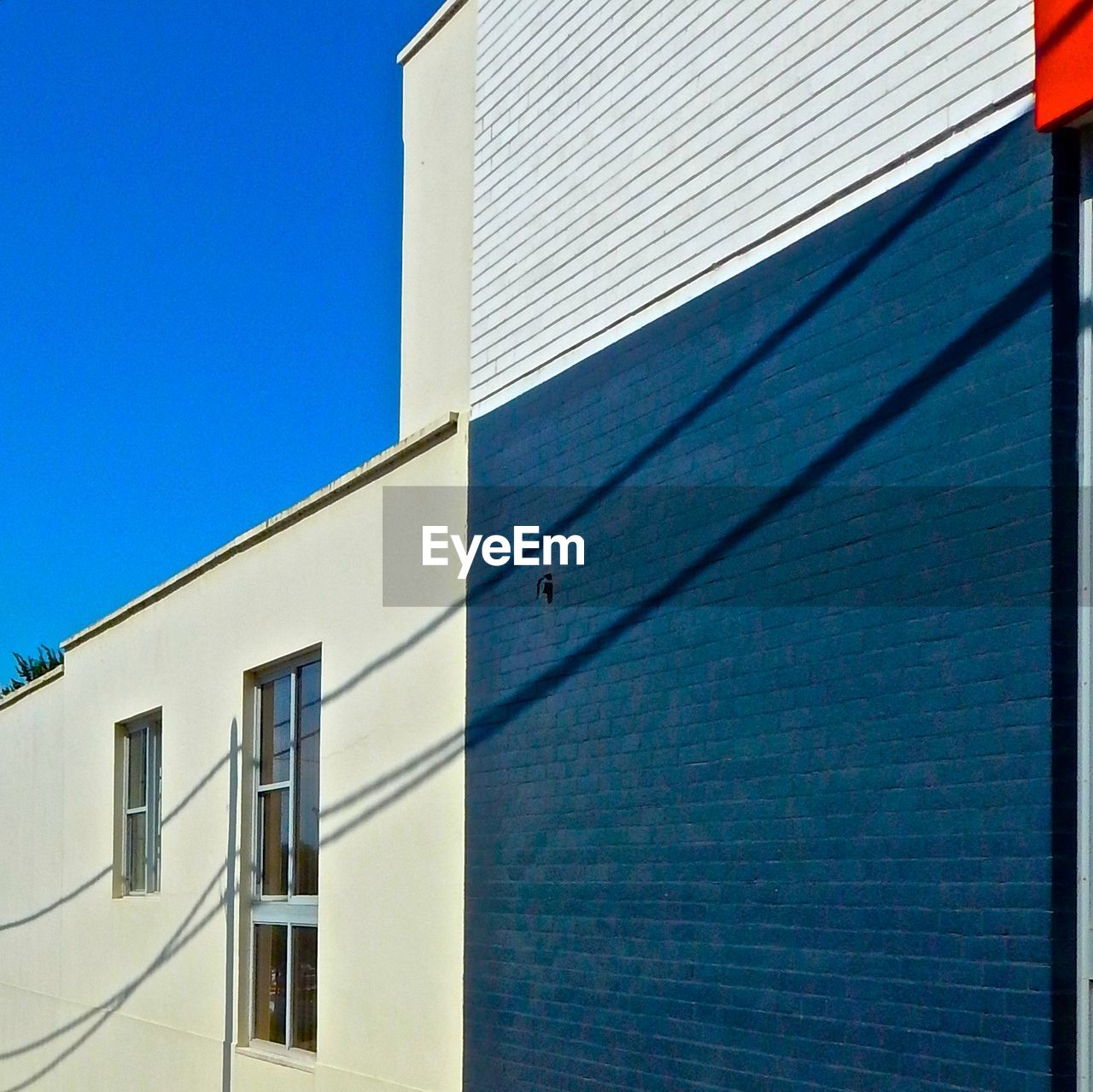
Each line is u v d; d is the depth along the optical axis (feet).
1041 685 17.16
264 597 38.55
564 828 25.98
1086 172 17.75
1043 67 17.79
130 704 48.24
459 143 31.96
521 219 29.17
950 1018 17.98
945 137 19.30
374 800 32.48
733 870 21.88
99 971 49.70
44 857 57.67
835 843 19.99
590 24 27.40
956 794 18.19
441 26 33.27
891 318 19.84
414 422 32.86
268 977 37.63
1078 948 16.78
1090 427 17.29
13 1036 61.00
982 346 18.39
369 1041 31.83
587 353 26.58
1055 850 16.85
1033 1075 16.79
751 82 23.03
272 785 37.99
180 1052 41.68
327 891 34.12
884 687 19.42
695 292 23.88
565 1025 25.45
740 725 21.98
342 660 34.30
